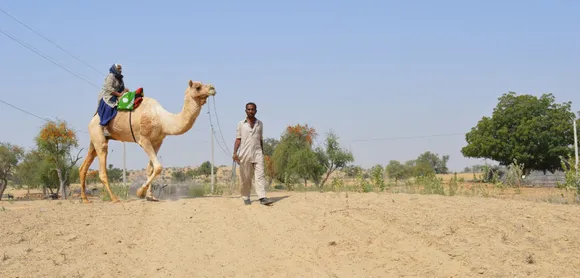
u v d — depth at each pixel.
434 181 14.67
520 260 6.64
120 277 6.71
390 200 9.10
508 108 45.78
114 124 10.89
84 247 7.58
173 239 7.82
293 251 7.18
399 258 6.82
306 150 37.91
